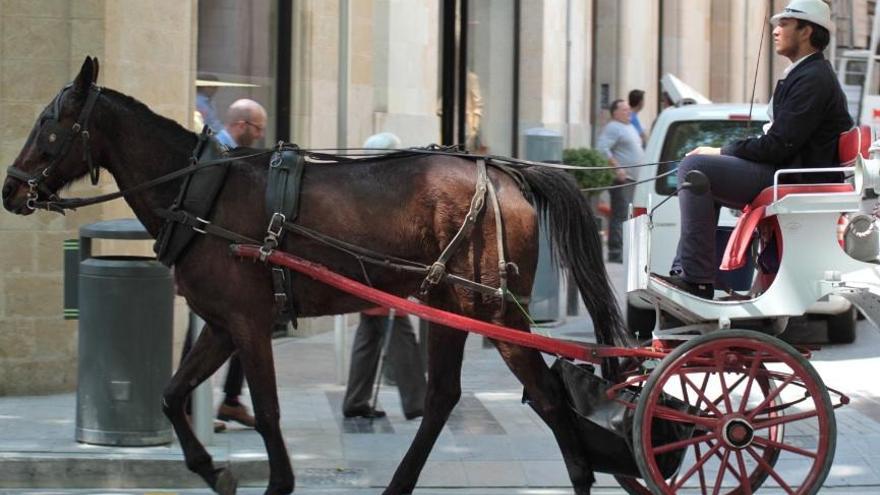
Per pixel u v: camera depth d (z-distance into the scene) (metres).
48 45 13.95
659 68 37.47
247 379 9.91
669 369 9.50
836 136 10.29
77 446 11.49
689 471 9.69
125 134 10.14
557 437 9.94
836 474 11.70
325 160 10.43
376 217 9.84
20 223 14.05
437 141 22.61
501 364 16.77
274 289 9.86
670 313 10.43
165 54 14.97
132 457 11.12
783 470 11.77
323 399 14.34
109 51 14.05
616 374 10.15
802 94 10.05
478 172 9.99
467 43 25.22
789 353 9.56
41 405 13.58
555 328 19.00
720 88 41.50
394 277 9.91
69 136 10.06
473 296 9.85
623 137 25.47
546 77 27.72
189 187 9.95
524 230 9.94
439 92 24.34
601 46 33.06
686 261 10.15
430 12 22.27
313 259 9.84
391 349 13.24
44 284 14.11
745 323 10.52
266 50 18.20
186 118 15.44
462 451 12.33
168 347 11.59
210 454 10.94
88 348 11.49
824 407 9.59
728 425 9.57
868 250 9.88
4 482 11.08
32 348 14.12
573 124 29.61
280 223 9.79
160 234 10.08
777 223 10.03
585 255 10.16
